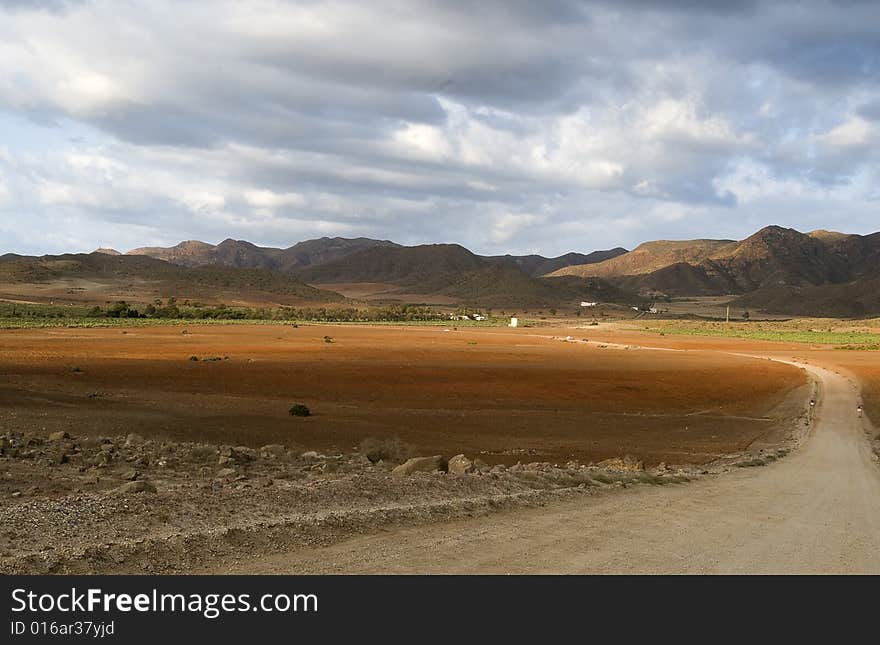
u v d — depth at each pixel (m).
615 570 8.05
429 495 11.91
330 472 16.17
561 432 32.19
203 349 85.25
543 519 10.73
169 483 13.09
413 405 41.00
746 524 11.34
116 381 46.38
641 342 144.25
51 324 135.00
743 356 103.88
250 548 8.12
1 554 7.47
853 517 12.69
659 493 14.44
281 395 43.00
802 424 38.41
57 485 12.61
